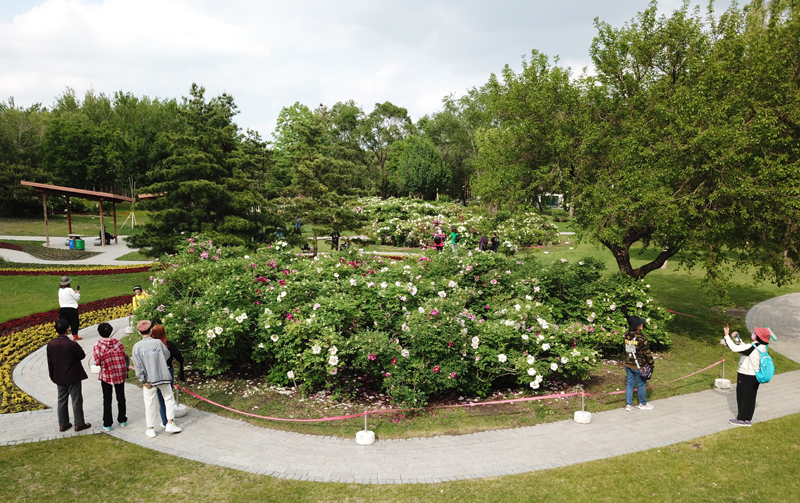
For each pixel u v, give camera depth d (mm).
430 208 33375
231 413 7238
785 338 11797
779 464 5543
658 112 10117
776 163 8906
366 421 6527
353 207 23609
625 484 5125
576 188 10828
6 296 15195
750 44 10125
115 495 4902
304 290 8797
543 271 10922
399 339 8008
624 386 8555
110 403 6500
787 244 10219
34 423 6684
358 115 64000
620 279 10898
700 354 10539
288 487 5117
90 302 14680
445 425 6848
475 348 7430
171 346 6812
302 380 8078
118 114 70688
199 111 17594
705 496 4891
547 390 8273
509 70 12070
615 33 11203
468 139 56000
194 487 5090
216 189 16422
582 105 11172
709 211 8969
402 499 4875
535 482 5191
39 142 55656
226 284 8812
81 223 39469
